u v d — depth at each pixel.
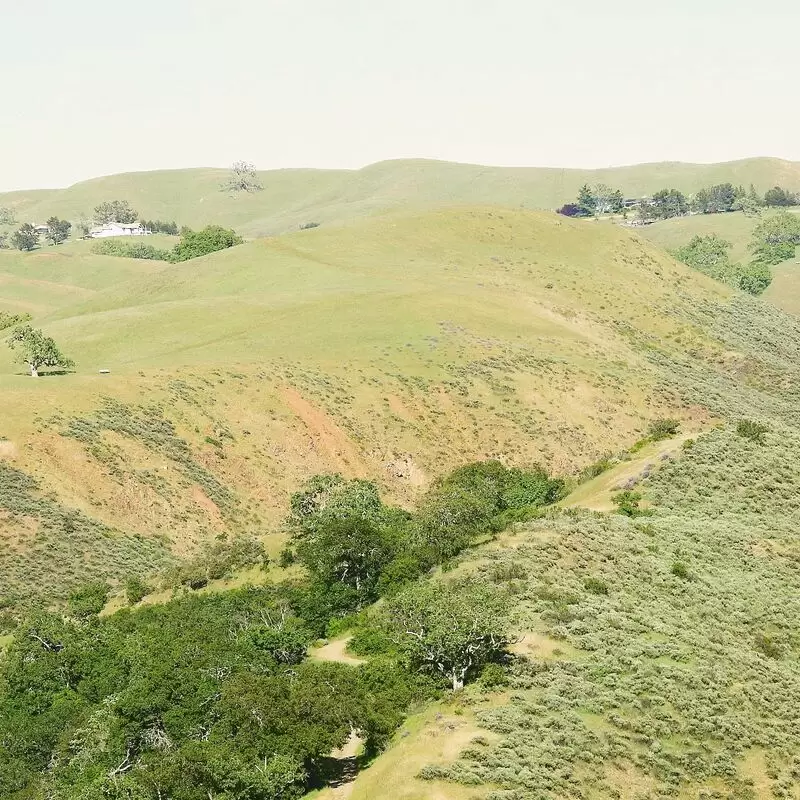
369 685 43.38
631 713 41.34
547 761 35.84
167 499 82.00
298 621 55.41
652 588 55.47
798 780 38.84
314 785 37.75
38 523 73.75
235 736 39.66
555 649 46.00
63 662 52.22
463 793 33.41
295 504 80.06
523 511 69.50
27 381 93.69
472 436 103.38
